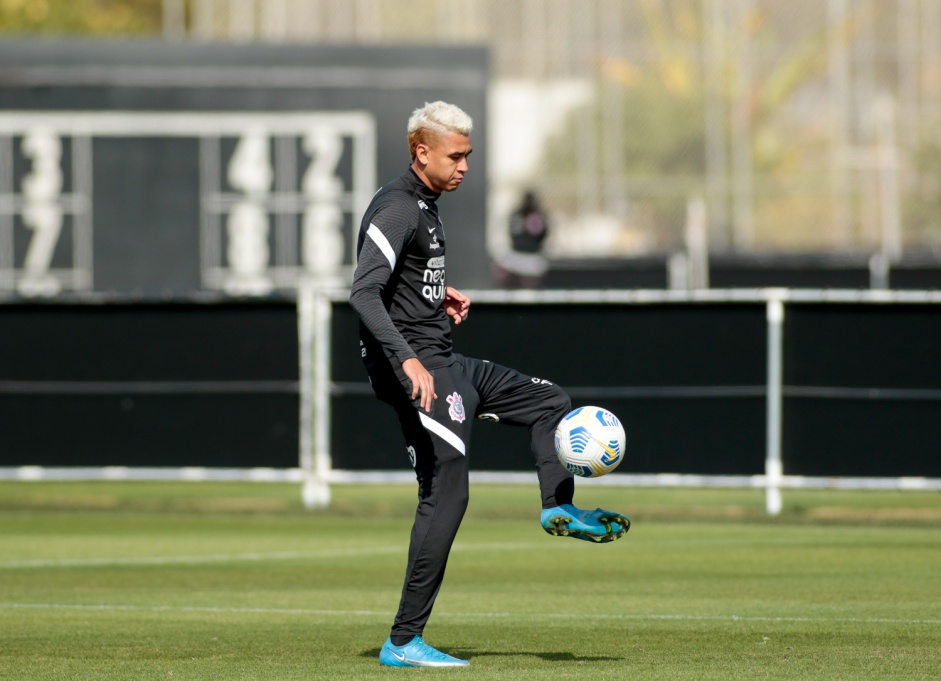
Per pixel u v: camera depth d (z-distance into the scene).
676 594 27.47
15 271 75.25
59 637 22.83
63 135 75.25
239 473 42.16
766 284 79.88
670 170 120.31
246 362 42.25
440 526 19.41
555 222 118.81
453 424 19.30
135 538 37.25
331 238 75.75
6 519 42.00
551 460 19.78
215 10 110.38
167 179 75.50
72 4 133.38
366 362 19.73
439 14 117.25
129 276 75.44
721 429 39.81
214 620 24.61
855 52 123.19
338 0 113.12
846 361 39.38
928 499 46.16
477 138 74.88
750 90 121.88
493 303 40.22
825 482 39.44
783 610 25.38
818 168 121.94
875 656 20.70
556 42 120.50
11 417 42.75
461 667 19.78
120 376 42.56
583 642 22.16
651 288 83.88
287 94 75.44
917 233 120.62
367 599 27.14
